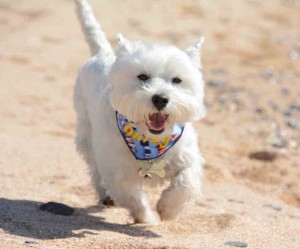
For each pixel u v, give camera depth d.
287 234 6.68
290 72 16.20
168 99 5.88
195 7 21.56
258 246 6.16
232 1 22.69
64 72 15.19
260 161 10.37
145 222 6.75
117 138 6.31
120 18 19.77
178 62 6.08
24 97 12.91
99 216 7.03
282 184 9.30
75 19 19.52
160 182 6.62
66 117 11.93
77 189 8.04
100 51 7.86
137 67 6.04
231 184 8.98
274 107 13.39
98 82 7.07
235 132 11.84
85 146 7.62
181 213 6.79
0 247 5.40
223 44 18.31
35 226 6.20
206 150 10.62
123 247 5.71
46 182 8.17
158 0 21.83
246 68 16.33
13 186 7.82
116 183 6.46
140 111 5.94
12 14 19.58
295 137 11.83
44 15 19.64
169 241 6.05
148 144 6.23
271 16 21.70
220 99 13.74
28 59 15.88
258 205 8.02
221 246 6.00
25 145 9.65
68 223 6.55
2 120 11.26
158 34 18.67
